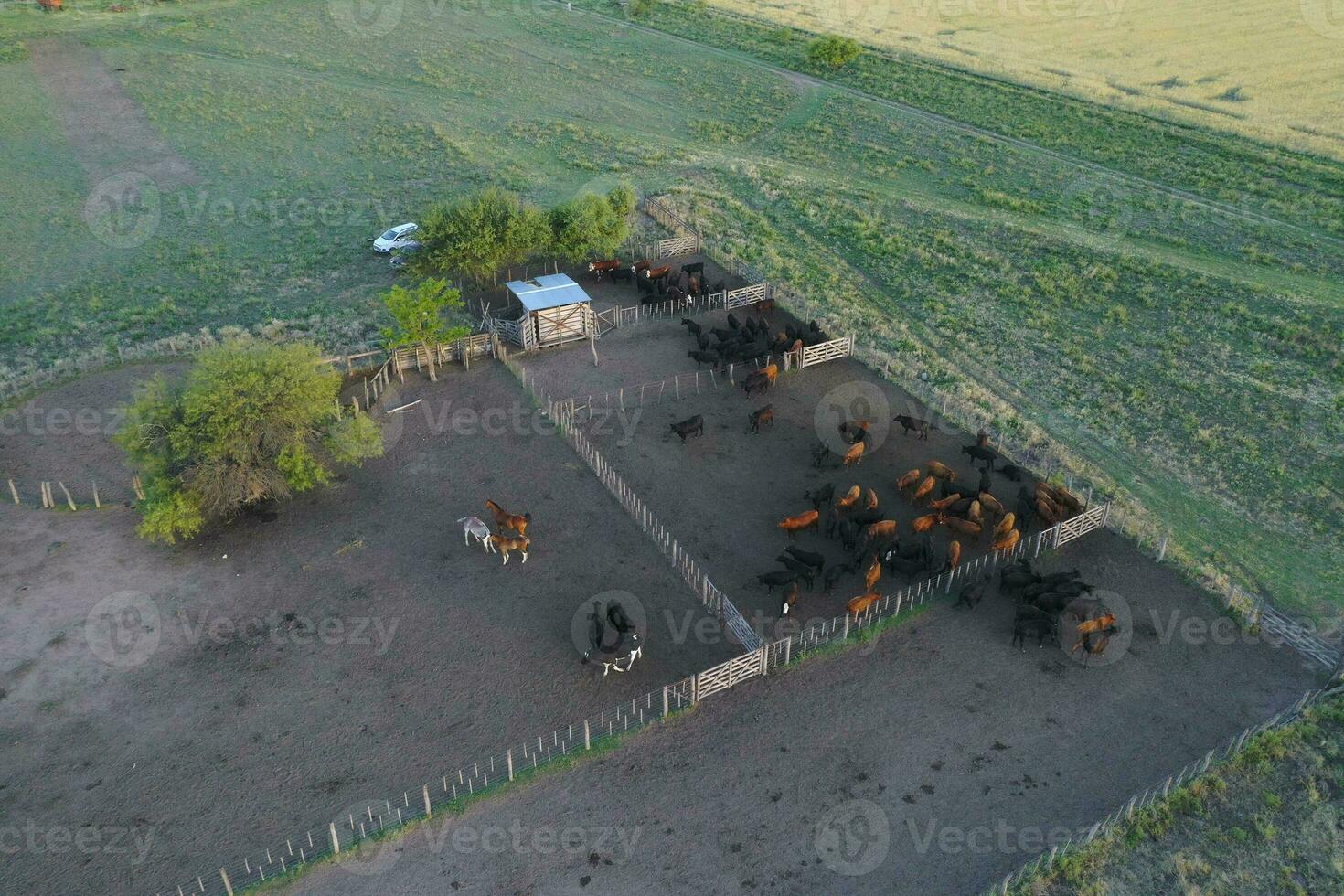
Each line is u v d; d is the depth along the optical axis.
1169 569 33.91
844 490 37.84
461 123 81.75
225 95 85.88
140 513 35.50
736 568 33.62
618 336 49.41
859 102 88.62
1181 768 26.33
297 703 27.80
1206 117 82.62
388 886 23.05
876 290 56.50
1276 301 54.22
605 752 26.59
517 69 96.44
